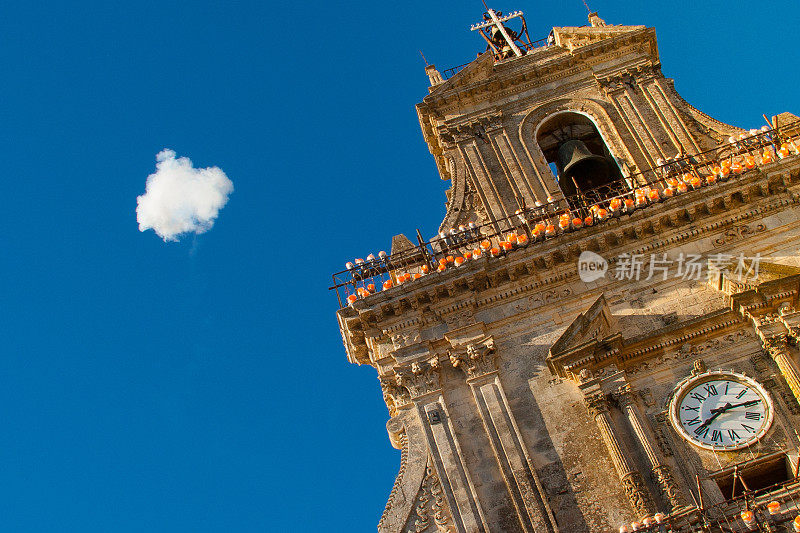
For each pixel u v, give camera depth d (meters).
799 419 26.12
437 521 26.89
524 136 35.94
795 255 29.25
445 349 29.77
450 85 37.47
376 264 32.06
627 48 37.25
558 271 30.64
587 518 25.70
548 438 27.33
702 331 28.11
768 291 27.78
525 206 32.88
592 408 27.19
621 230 30.52
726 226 30.34
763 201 30.45
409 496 27.55
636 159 34.16
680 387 27.25
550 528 25.70
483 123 36.59
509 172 34.91
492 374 28.78
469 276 30.41
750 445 25.92
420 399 28.81
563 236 30.73
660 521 23.91
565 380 28.33
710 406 26.86
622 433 26.81
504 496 26.58
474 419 28.17
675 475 25.80
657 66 36.69
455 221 34.41
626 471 25.70
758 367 27.31
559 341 28.44
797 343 26.89
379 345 30.45
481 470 27.16
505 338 29.64
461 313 30.34
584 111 36.22
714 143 33.97
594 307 28.72
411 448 28.31
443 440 27.89
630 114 35.38
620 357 28.05
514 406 28.16
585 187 35.28
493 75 37.81
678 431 26.55
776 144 31.45
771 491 25.62
